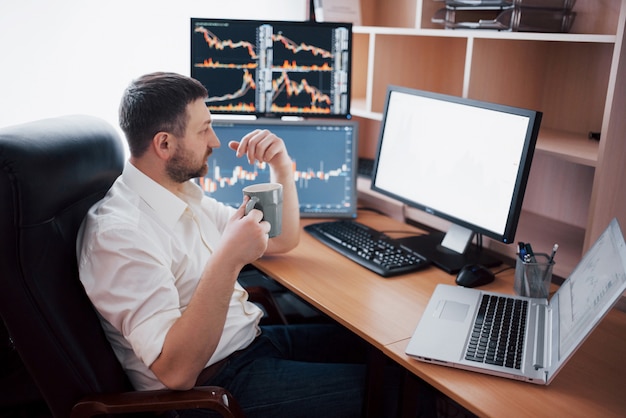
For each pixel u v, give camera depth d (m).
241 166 2.12
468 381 1.22
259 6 2.44
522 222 2.07
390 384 1.56
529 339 1.34
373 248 1.83
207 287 1.26
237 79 2.12
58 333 1.24
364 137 2.69
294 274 1.70
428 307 1.48
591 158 1.61
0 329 1.61
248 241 1.29
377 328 1.41
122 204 1.39
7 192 1.17
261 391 1.51
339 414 1.48
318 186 2.15
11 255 1.19
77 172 1.35
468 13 2.05
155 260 1.32
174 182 1.48
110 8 2.26
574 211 2.04
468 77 1.92
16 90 2.22
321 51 2.13
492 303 1.50
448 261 1.77
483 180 1.68
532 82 2.04
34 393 1.69
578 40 1.60
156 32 2.33
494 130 1.64
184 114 1.40
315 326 1.83
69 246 1.33
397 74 2.32
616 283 1.11
